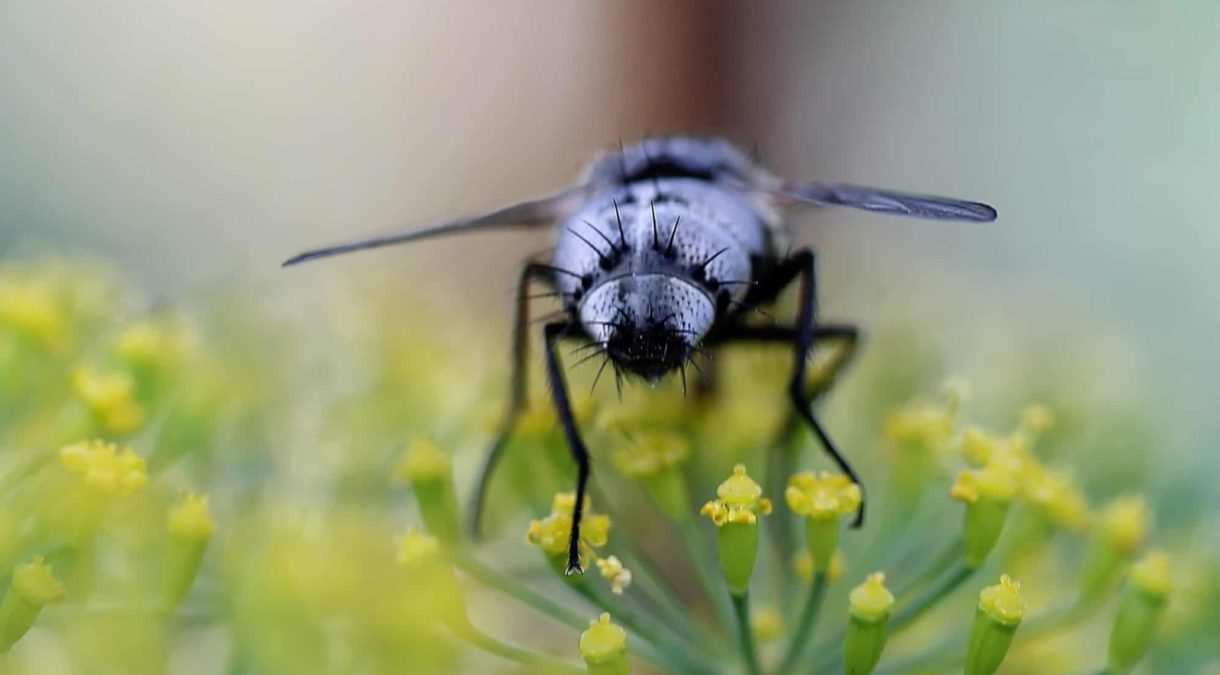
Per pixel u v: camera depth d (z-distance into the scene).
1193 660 0.07
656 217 0.06
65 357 0.07
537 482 0.07
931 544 0.07
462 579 0.07
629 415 0.07
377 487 0.07
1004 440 0.07
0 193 0.08
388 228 0.08
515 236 0.08
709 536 0.07
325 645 0.06
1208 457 0.07
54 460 0.06
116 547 0.06
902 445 0.07
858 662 0.06
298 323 0.07
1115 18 0.09
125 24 0.08
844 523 0.07
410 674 0.06
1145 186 0.08
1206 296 0.08
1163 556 0.06
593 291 0.06
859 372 0.07
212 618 0.06
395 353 0.07
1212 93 0.08
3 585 0.06
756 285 0.07
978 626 0.06
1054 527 0.07
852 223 0.08
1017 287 0.08
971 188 0.08
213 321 0.07
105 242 0.08
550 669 0.06
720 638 0.07
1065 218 0.08
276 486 0.07
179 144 0.08
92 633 0.06
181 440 0.07
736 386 0.07
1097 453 0.07
